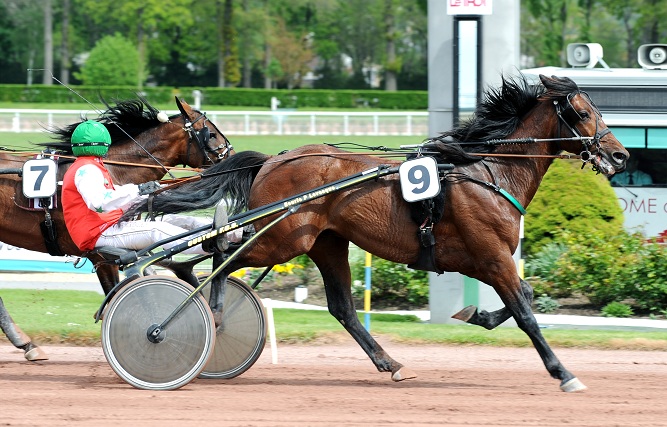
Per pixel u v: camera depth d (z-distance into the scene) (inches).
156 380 380.8
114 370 378.9
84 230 389.7
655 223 764.6
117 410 347.3
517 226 401.1
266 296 671.8
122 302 379.6
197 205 412.5
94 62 2699.3
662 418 345.1
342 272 428.5
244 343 418.3
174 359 380.8
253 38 3038.9
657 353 497.7
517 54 553.9
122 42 2753.4
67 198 389.7
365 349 422.9
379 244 403.2
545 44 2492.6
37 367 437.4
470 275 409.1
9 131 1562.5
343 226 404.8
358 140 1596.9
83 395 371.6
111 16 3058.6
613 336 519.5
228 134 1694.1
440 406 362.0
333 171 404.2
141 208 405.7
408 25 3235.7
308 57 3213.6
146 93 2503.7
